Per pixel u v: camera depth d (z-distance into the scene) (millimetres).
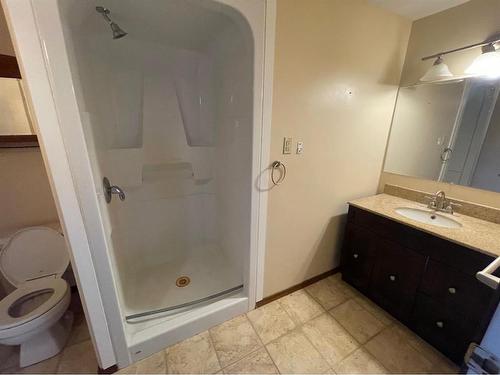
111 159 1530
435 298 1304
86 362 1253
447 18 1526
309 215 1693
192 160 1944
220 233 2150
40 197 1541
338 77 1460
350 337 1437
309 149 1507
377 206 1688
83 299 1030
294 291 1840
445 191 1666
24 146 1443
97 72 1335
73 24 943
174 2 1056
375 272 1652
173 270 1936
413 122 1770
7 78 1323
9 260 1397
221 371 1230
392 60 1688
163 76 1718
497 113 1391
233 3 1003
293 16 1187
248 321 1550
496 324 446
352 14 1384
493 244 1121
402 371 1238
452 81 1554
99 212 973
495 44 1343
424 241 1320
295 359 1298
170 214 2031
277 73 1233
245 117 1320
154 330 1320
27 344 1228
